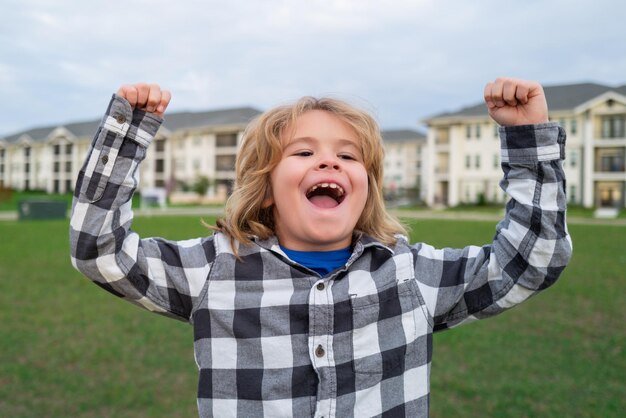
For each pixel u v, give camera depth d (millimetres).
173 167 58531
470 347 4531
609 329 5129
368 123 1418
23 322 5254
